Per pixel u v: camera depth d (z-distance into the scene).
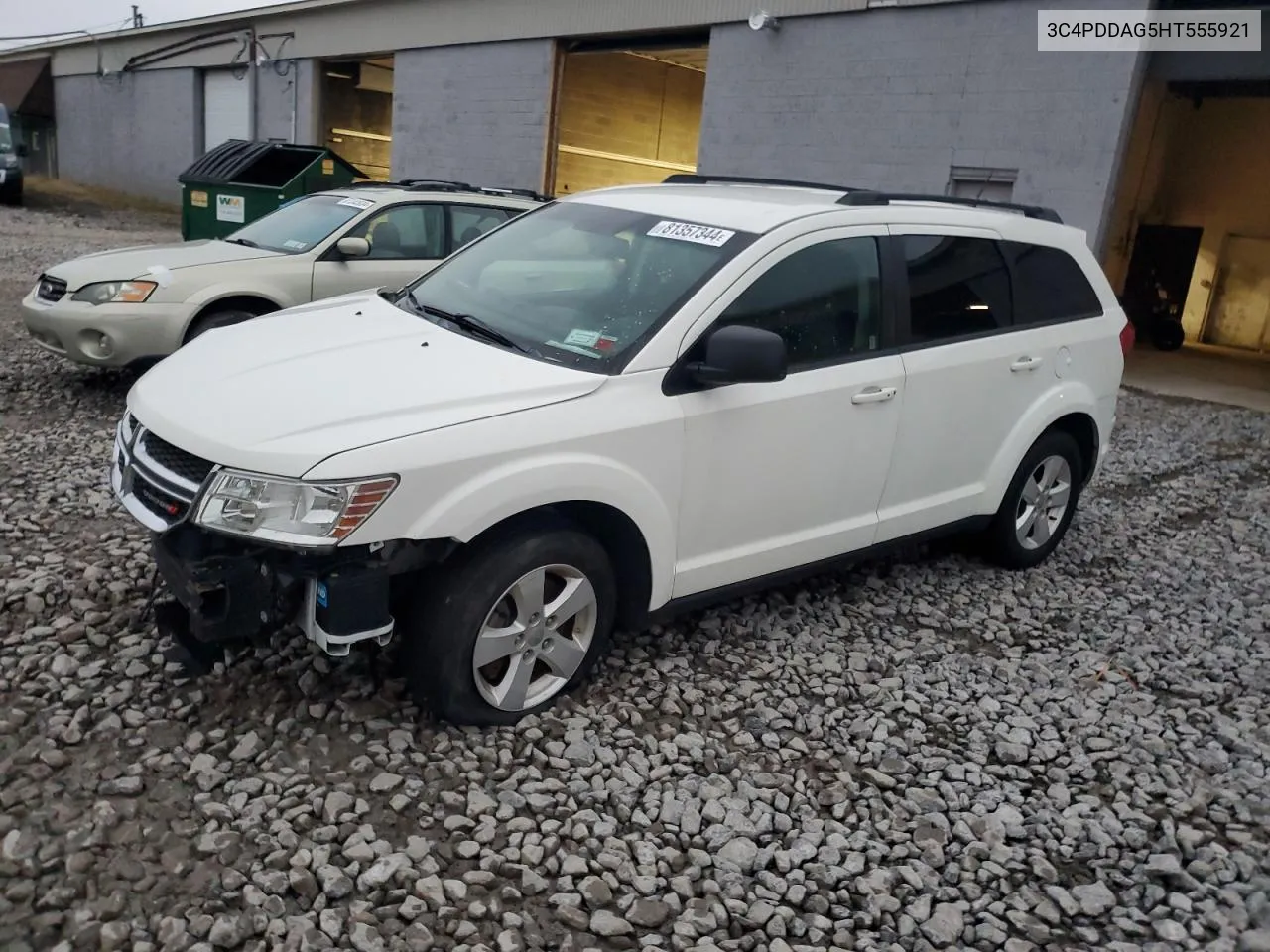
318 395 3.30
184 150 28.28
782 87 13.83
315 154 13.02
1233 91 13.72
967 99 12.01
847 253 4.25
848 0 12.94
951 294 4.69
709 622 4.52
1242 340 17.95
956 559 5.66
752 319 3.90
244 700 3.52
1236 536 6.50
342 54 21.92
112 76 31.08
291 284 7.35
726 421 3.77
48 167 35.94
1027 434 5.07
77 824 2.85
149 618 3.91
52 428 6.40
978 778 3.57
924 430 4.55
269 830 2.92
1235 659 4.68
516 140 18.17
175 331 6.86
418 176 20.39
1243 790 3.61
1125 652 4.66
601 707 3.74
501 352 3.68
